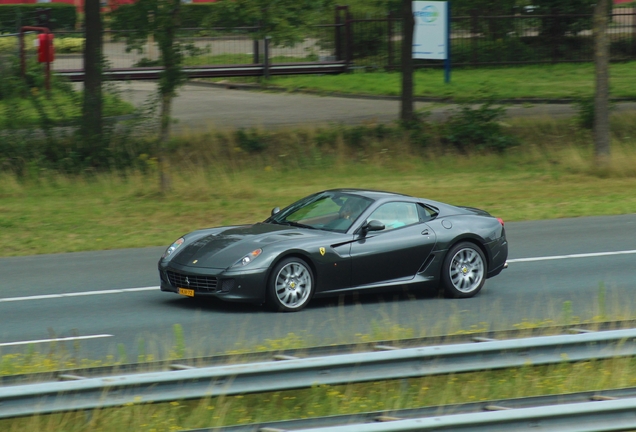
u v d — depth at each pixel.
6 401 21.42
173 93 75.12
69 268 50.31
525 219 67.88
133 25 74.12
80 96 88.69
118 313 38.66
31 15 151.62
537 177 86.50
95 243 58.25
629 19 173.00
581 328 30.23
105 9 83.88
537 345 25.69
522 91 122.06
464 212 43.94
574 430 21.83
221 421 22.88
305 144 92.19
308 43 151.62
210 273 37.38
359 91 124.06
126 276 47.78
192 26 75.00
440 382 26.62
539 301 41.06
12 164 81.44
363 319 37.09
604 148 88.31
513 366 25.56
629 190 80.25
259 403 24.89
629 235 60.41
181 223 64.88
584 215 69.44
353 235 40.00
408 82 98.31
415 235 41.28
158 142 85.38
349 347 26.89
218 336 33.72
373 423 20.62
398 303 40.97
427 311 38.97
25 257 54.34
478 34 148.75
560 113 108.12
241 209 69.69
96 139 83.81
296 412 24.34
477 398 25.52
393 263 40.62
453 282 42.12
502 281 46.50
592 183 83.75
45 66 105.94
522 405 23.81
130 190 77.19
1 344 32.78
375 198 41.88
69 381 22.06
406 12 97.19
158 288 44.53
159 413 23.58
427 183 83.12
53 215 67.19
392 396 25.48
